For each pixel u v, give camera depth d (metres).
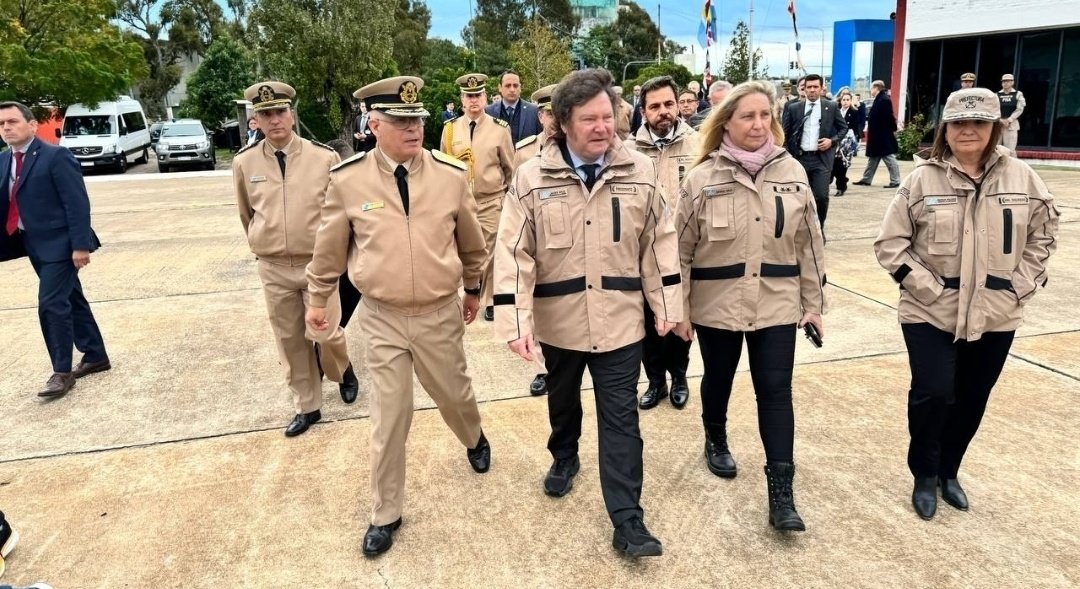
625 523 2.62
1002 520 2.89
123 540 2.94
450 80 25.62
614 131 2.56
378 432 2.81
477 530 2.94
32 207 4.34
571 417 3.08
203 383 4.58
